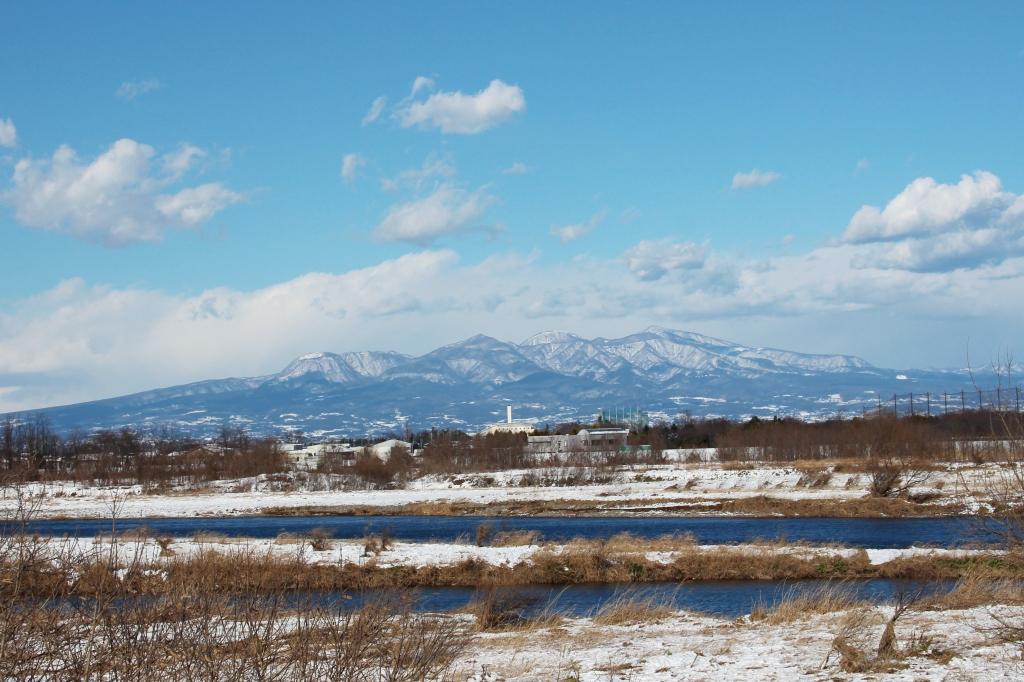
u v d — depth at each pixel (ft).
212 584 40.40
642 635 70.59
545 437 534.78
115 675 35.09
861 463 273.13
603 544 125.39
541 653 61.62
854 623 62.64
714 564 116.16
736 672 50.42
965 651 52.08
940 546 132.98
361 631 38.73
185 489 321.93
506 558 118.21
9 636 34.55
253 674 36.04
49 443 308.60
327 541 129.90
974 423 250.57
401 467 360.48
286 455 455.22
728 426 499.92
